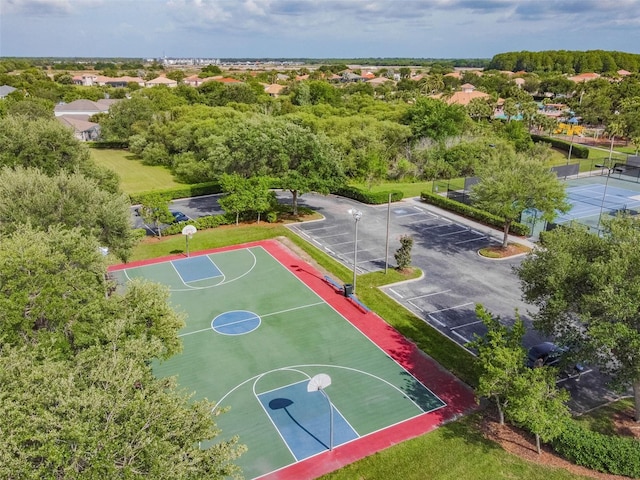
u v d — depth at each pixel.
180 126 72.69
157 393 12.49
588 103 101.44
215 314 28.66
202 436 12.64
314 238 41.34
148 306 18.72
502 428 19.44
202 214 48.50
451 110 72.25
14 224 22.11
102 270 20.08
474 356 24.44
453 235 41.81
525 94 115.62
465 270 34.59
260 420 19.94
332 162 44.44
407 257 33.75
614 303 16.14
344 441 18.77
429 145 68.62
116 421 11.46
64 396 11.30
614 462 16.70
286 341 25.91
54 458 9.85
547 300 19.61
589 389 21.83
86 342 16.39
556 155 79.19
